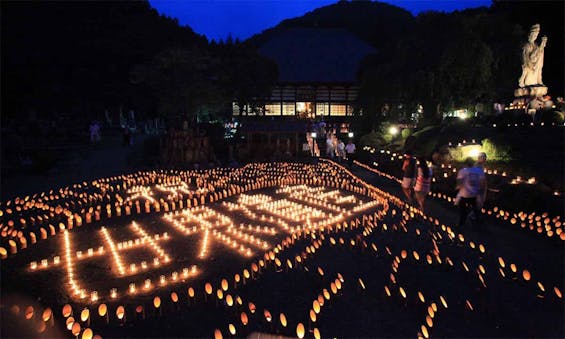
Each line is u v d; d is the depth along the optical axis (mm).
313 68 58281
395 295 6527
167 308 6152
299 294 6617
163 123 51906
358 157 27188
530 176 13938
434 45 23688
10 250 9000
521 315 5852
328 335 5363
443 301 5859
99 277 7410
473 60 20984
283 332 5426
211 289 6422
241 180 19641
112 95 53562
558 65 33156
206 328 5562
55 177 20688
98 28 60281
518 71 22953
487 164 16406
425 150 20906
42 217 12312
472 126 20922
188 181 19500
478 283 7000
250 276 7379
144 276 7438
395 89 25297
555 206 10672
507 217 11086
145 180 19688
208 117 42750
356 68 58469
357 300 6375
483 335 5336
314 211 12500
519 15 35031
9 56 51844
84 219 11898
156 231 10508
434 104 23938
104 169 23406
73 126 42219
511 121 21000
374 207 13305
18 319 5852
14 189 17188
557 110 21766
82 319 5508
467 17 24172
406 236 9891
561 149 16750
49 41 58125
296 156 28859
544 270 7539
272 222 11438
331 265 7914
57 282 7195
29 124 38344
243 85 39625
